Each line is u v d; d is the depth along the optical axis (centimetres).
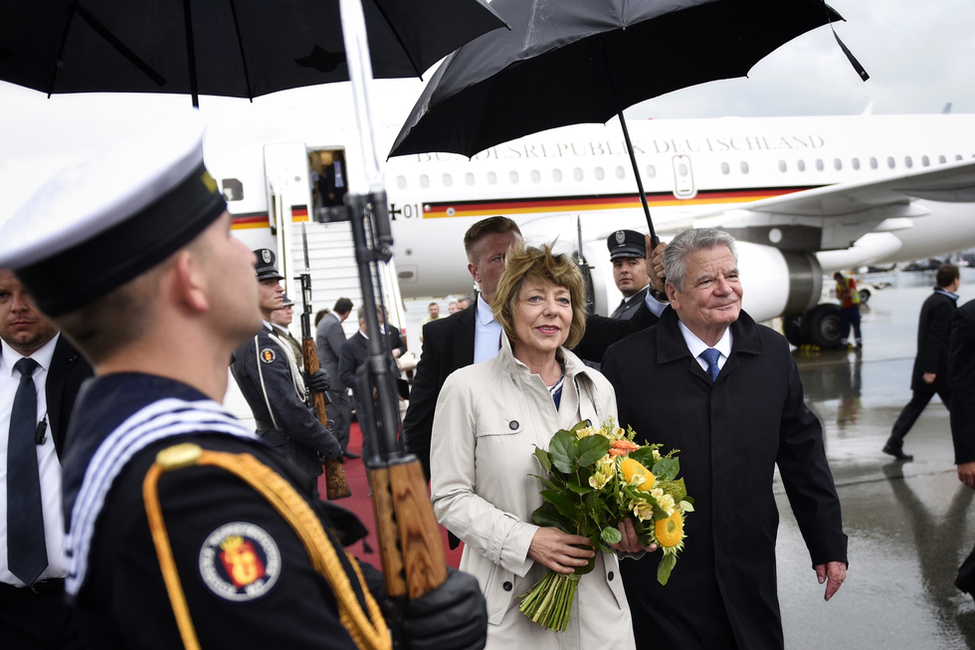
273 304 399
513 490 194
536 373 208
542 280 201
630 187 1278
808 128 1397
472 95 269
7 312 194
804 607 383
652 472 189
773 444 237
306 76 227
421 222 1213
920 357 627
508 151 1247
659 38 289
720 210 1230
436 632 86
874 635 348
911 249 1525
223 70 223
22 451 198
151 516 68
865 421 809
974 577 351
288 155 1194
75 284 75
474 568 196
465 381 205
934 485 567
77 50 207
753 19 277
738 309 233
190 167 79
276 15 211
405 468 88
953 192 1110
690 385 235
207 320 84
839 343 1445
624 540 183
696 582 227
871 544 460
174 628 68
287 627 69
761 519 232
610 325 328
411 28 201
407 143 267
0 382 207
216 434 77
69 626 199
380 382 88
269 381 362
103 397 79
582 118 314
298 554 74
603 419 208
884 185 1078
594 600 193
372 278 89
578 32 213
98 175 76
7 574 196
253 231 1192
